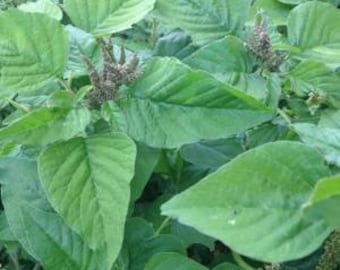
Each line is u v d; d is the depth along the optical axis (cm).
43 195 36
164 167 40
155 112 35
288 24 41
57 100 35
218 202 25
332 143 32
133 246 37
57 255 34
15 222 35
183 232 38
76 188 33
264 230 24
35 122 34
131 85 36
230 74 38
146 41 48
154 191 43
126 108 36
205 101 35
